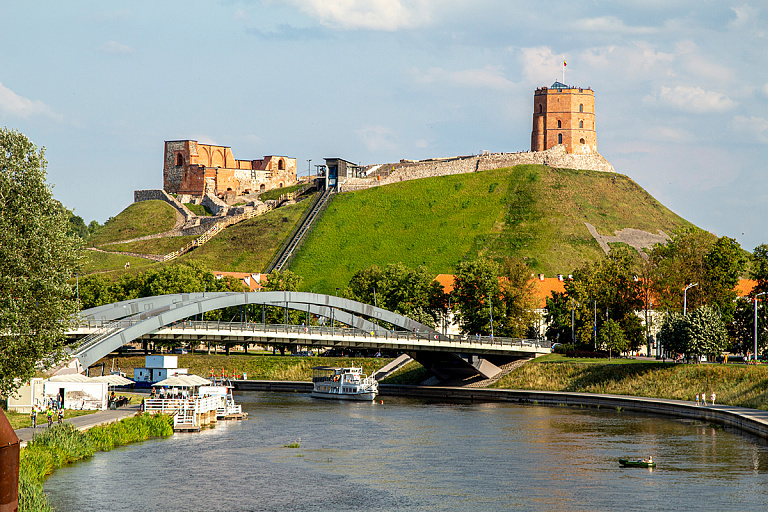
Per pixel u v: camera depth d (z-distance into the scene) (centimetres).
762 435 7312
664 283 12362
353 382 11394
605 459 6494
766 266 11912
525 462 6400
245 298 10419
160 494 5219
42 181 5653
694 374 9944
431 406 10519
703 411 8750
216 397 8812
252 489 5428
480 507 5038
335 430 8081
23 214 5488
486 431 8038
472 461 6444
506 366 12619
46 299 5528
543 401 10906
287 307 11156
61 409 7169
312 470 6053
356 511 4938
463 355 12225
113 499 5066
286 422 8694
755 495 5275
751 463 6241
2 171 5528
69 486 5344
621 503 5109
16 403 7669
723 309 11988
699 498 5216
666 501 5150
